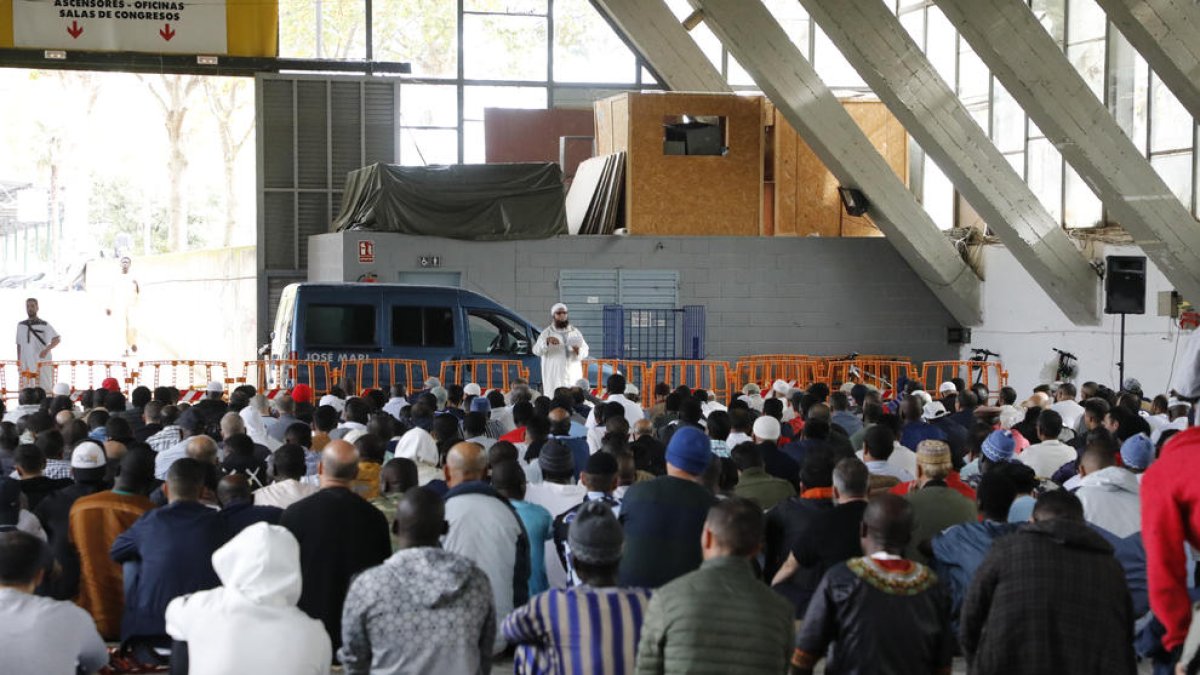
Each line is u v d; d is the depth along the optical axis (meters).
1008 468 8.39
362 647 5.13
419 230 24.22
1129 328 22.44
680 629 4.86
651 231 25.48
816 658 5.21
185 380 33.31
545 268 24.75
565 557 7.73
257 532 5.14
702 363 22.34
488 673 5.34
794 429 13.98
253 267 29.28
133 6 25.88
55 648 5.44
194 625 5.07
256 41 26.56
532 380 21.12
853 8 21.94
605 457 7.66
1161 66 18.62
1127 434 11.23
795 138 26.28
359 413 12.17
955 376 26.20
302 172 27.19
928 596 5.14
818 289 25.73
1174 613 5.32
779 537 7.49
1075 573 5.16
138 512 8.31
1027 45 20.38
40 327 21.98
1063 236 23.06
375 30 38.84
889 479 8.73
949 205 26.73
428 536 5.37
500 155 28.05
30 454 8.87
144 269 38.03
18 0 25.41
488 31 29.06
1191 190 21.12
